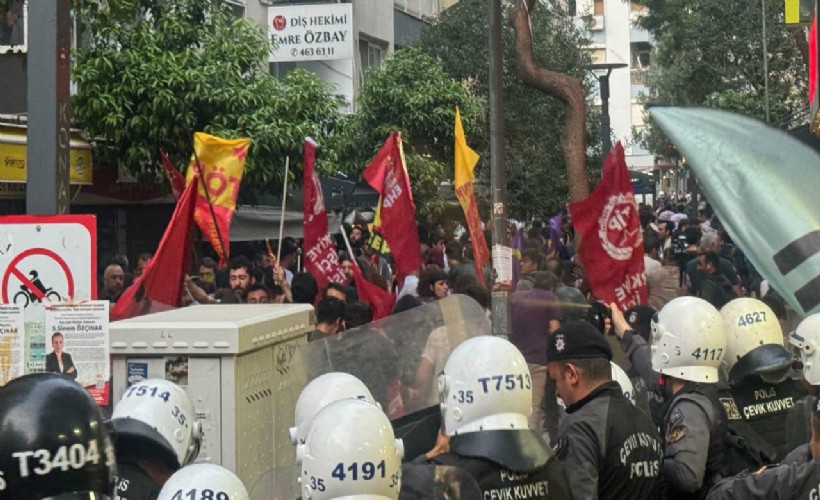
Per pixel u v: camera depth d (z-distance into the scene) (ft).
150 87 47.19
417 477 12.71
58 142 19.49
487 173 86.58
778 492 14.01
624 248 31.35
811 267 15.46
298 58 75.66
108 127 47.44
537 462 13.38
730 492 14.35
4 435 7.44
